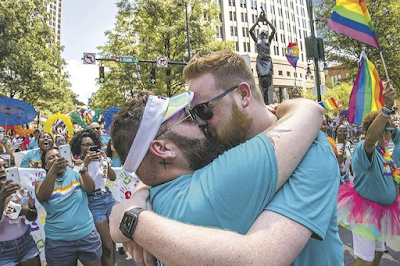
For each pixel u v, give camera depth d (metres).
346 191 3.03
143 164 0.89
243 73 0.95
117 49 21.44
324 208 0.75
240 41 47.53
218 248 0.61
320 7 20.23
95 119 9.97
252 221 0.71
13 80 20.97
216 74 0.92
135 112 0.90
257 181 0.71
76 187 2.89
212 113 0.91
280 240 0.64
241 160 0.73
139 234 0.72
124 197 4.65
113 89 21.73
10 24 19.98
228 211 0.70
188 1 21.00
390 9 17.38
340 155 5.03
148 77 20.95
